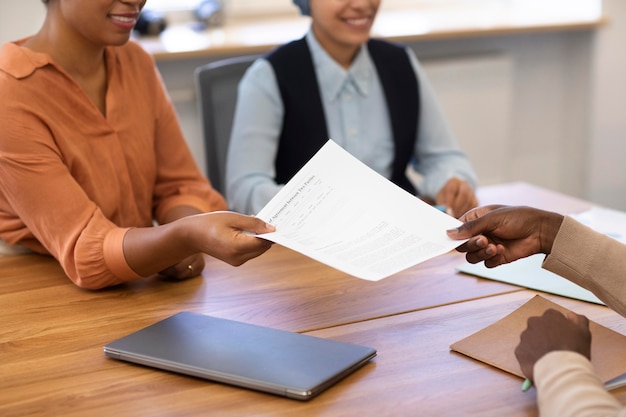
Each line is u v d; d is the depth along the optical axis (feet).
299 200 4.11
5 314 4.34
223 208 5.96
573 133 11.72
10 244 5.31
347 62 7.01
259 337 3.85
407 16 11.38
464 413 3.24
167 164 5.88
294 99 6.86
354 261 3.61
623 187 11.83
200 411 3.30
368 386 3.46
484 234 4.03
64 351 3.88
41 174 4.83
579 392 3.00
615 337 3.76
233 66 7.29
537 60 11.44
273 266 4.93
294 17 11.18
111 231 4.66
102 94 5.39
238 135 6.84
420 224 3.97
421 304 4.31
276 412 3.27
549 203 6.03
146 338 3.86
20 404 3.40
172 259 4.48
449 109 10.75
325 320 4.15
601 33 11.08
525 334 3.47
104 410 3.33
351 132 7.00
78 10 4.88
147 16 9.82
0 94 4.86
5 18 8.44
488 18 11.14
